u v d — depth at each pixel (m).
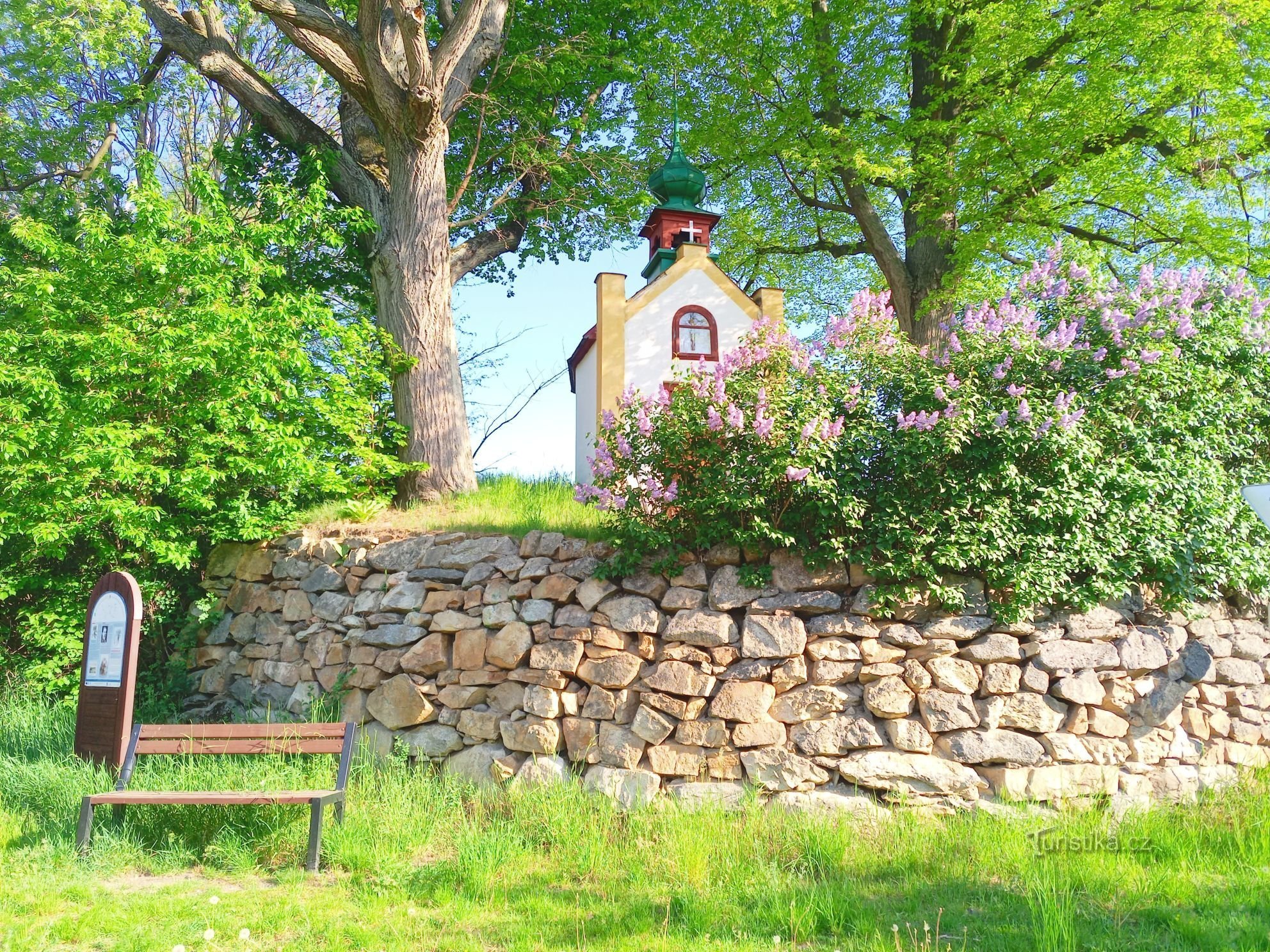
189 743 6.58
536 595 7.55
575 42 15.65
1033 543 6.88
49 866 5.46
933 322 14.59
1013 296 8.52
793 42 15.52
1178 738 7.12
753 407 7.11
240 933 4.36
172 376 8.93
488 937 4.53
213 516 9.55
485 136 15.96
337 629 8.58
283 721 8.39
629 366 13.31
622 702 6.96
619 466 7.42
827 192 18.20
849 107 15.89
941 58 13.93
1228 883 5.08
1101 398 7.26
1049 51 13.52
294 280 12.69
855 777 6.54
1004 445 6.80
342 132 14.12
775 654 6.83
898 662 6.86
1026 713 6.76
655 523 7.35
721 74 16.59
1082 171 13.28
